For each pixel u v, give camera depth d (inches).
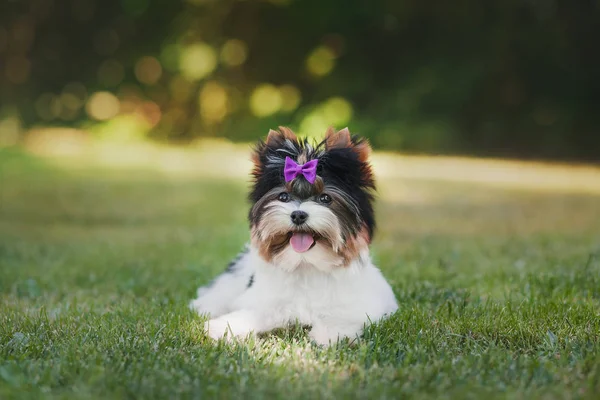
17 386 133.8
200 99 1010.7
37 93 1020.5
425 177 687.7
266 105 990.4
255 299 178.5
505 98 960.9
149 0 1008.2
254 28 1013.8
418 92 948.0
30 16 1029.2
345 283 175.2
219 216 447.8
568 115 943.7
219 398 130.0
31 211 460.4
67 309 204.4
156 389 133.6
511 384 138.6
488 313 193.5
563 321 183.6
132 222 425.7
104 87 1018.7
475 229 399.9
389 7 960.9
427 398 130.7
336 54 1008.2
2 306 210.8
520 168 789.9
